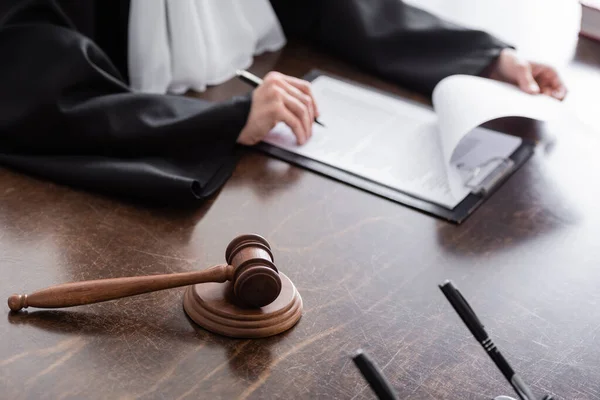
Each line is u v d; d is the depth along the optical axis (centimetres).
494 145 179
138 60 188
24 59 161
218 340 122
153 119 162
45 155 162
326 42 211
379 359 122
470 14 239
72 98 162
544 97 185
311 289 135
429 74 198
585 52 221
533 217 161
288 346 123
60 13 170
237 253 123
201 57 190
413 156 174
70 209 150
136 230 146
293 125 172
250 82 187
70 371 115
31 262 136
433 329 129
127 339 121
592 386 122
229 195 159
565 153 182
